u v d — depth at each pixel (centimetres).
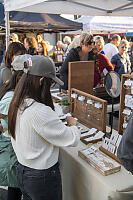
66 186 172
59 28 492
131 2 276
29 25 446
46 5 275
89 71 255
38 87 117
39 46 489
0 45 688
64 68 279
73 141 121
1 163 162
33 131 115
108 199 129
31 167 122
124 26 591
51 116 116
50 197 128
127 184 131
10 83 151
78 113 229
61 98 277
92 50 297
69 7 288
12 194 181
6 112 143
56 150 127
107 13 315
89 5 292
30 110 114
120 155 101
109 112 249
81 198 156
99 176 137
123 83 186
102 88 262
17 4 241
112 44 471
